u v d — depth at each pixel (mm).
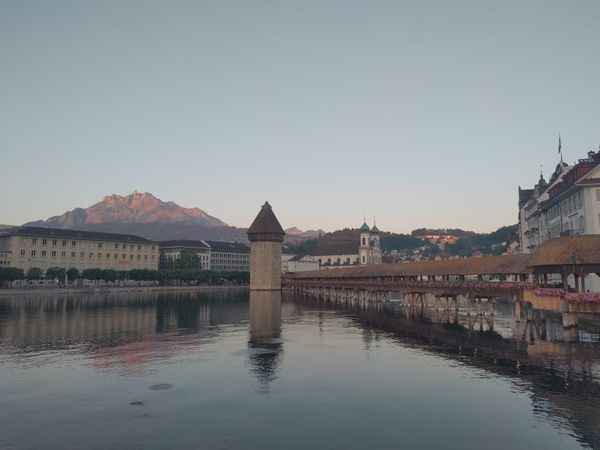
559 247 41312
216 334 43281
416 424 18484
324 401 21438
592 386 22969
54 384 24719
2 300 101625
